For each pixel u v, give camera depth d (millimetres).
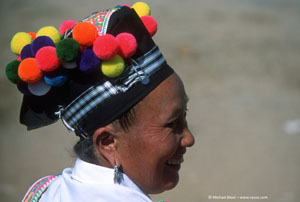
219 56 15734
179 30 17797
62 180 2660
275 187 8930
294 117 11820
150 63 2471
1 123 11477
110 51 2312
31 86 2500
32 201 2803
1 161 9836
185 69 14750
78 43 2385
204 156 10070
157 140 2490
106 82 2420
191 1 21359
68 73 2477
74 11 19562
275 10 20578
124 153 2512
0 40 16469
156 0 21219
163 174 2645
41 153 10211
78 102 2498
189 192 8742
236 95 13148
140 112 2453
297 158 9969
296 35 17828
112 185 2439
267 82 14055
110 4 20562
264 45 16781
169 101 2488
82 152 2576
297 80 14242
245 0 21859
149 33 2645
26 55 2514
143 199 2471
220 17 19359
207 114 11984
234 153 10180
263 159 9961
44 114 2711
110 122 2455
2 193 8625
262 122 11578
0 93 12914
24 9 19656
